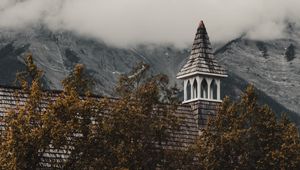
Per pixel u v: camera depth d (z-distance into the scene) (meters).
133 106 35.25
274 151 37.78
